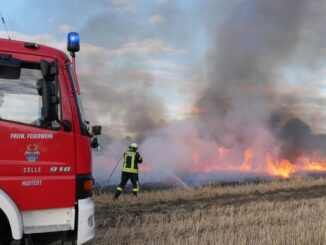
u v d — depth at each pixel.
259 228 8.84
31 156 5.36
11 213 5.21
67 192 5.46
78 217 5.47
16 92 5.40
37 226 5.37
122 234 8.27
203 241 7.71
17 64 5.41
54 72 5.35
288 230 8.49
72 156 5.52
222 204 12.38
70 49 5.97
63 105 5.54
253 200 13.22
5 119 5.34
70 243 5.68
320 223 9.15
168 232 8.53
